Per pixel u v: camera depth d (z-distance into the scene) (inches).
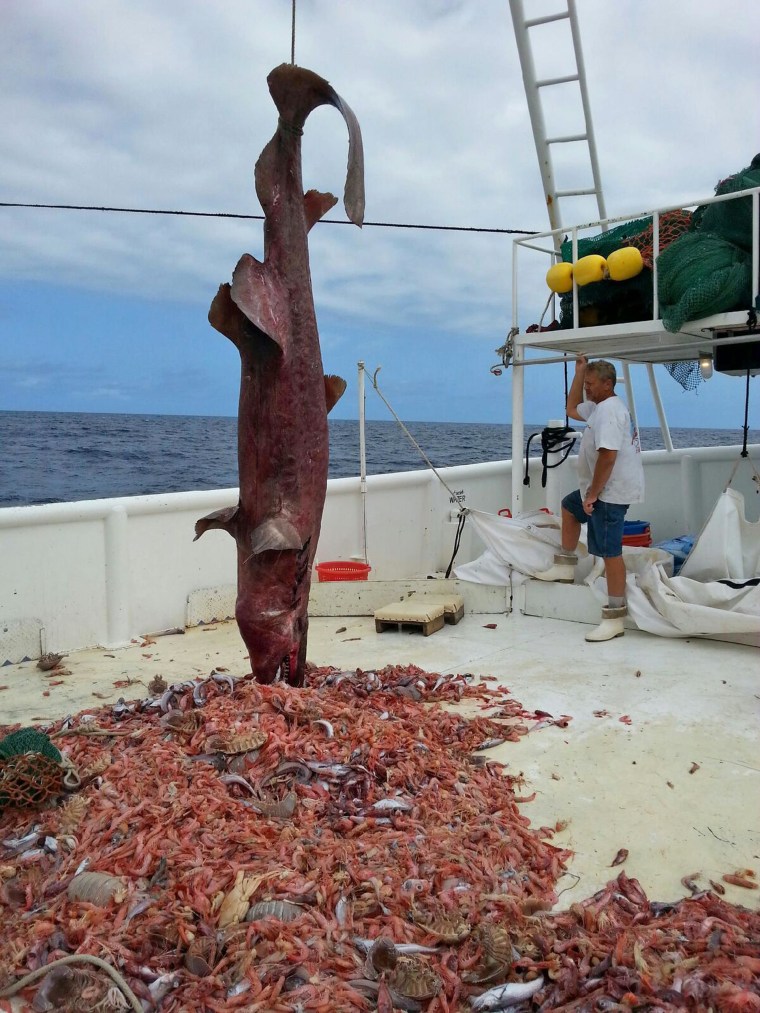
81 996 88.5
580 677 211.0
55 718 190.7
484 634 257.1
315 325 134.3
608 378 237.8
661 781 150.3
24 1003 91.9
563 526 266.1
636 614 250.2
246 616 148.0
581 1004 89.1
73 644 247.0
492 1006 89.7
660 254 237.3
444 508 353.7
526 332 281.0
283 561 142.3
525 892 113.2
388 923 102.0
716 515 254.5
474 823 129.7
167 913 101.6
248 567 145.3
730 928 101.7
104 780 134.9
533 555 277.9
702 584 240.5
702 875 119.3
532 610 277.7
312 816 127.0
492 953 95.7
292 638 153.3
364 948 96.9
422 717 174.2
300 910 102.4
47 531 239.1
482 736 168.6
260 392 133.4
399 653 239.5
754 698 191.8
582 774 153.9
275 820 124.3
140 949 97.3
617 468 236.4
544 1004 90.0
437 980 91.5
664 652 230.4
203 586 278.1
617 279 251.8
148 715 169.0
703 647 234.4
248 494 139.6
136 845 115.3
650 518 377.4
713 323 227.1
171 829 118.8
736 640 235.9
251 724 146.3
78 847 117.4
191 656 241.4
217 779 132.4
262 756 139.7
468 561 365.4
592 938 100.4
